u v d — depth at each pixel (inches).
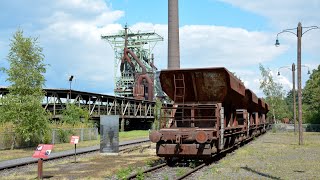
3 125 1162.0
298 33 1242.6
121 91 3720.5
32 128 1104.8
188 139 666.8
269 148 1047.6
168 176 551.8
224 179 514.3
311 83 3654.0
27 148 1182.3
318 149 1019.3
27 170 666.2
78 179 540.4
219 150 717.3
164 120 741.3
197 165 672.4
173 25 1414.9
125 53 3690.9
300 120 1219.9
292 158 789.2
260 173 573.0
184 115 777.6
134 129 3019.2
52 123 1507.1
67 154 917.8
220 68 708.0
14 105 1090.7
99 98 2087.8
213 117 767.7
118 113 2423.7
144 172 569.0
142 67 3528.5
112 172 611.2
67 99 1760.6
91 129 1658.5
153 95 3344.0
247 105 1172.5
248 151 938.1
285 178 526.3
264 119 2080.5
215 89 740.0
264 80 3159.5
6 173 631.2
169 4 1422.2
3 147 1130.0
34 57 1134.4
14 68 1105.4
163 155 682.2
